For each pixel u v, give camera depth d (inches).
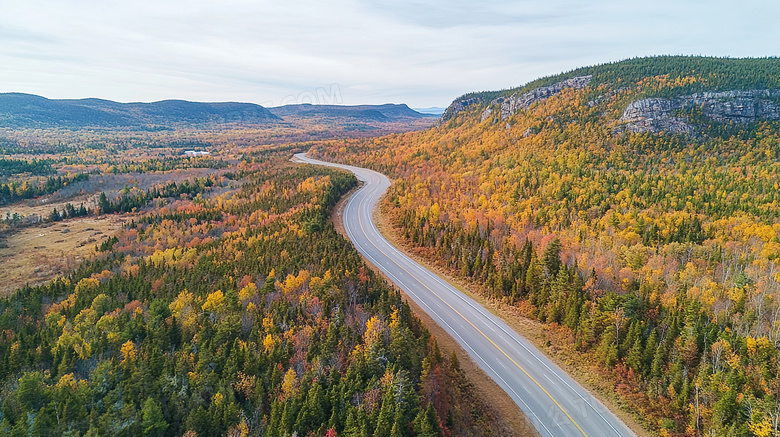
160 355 3068.4
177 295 4092.0
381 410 2488.9
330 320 3398.1
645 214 5984.3
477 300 4453.7
